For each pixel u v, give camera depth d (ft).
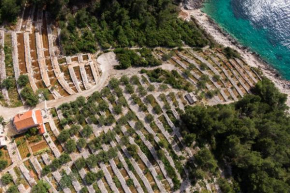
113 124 185.47
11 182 159.84
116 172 170.91
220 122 184.03
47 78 197.26
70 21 219.82
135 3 231.30
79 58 212.43
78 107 187.42
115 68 214.07
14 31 205.67
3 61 193.06
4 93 184.24
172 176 175.73
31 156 166.81
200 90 216.74
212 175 184.14
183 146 186.29
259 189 173.88
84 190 162.09
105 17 231.91
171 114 195.93
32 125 170.19
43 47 209.05
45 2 215.31
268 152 186.70
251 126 185.57
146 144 181.78
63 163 167.22
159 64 221.46
